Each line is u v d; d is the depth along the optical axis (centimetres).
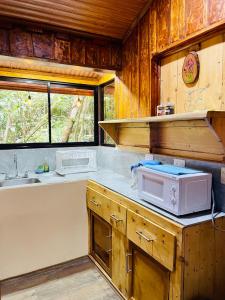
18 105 296
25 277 232
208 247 152
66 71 307
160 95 217
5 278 227
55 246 249
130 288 193
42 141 312
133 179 222
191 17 175
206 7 164
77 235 260
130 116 251
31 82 297
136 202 183
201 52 175
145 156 245
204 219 151
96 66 251
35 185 234
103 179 259
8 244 225
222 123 142
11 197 222
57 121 321
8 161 284
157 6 206
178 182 150
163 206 165
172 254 146
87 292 213
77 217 259
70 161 286
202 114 134
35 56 221
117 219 203
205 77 173
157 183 171
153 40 213
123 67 261
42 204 238
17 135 300
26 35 217
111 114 323
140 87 233
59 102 320
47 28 224
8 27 209
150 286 171
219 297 162
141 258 178
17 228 228
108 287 220
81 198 261
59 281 228
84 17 221
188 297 147
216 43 164
